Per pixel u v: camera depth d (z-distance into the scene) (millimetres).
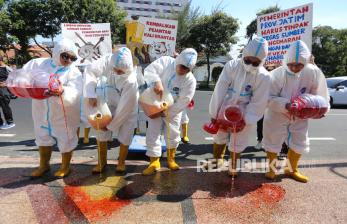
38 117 4488
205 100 16328
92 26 7371
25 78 4027
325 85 4469
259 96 4312
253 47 4109
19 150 6164
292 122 4539
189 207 3807
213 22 29875
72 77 4496
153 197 4043
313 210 3779
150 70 4703
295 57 4191
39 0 27281
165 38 7172
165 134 4914
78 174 4734
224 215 3643
